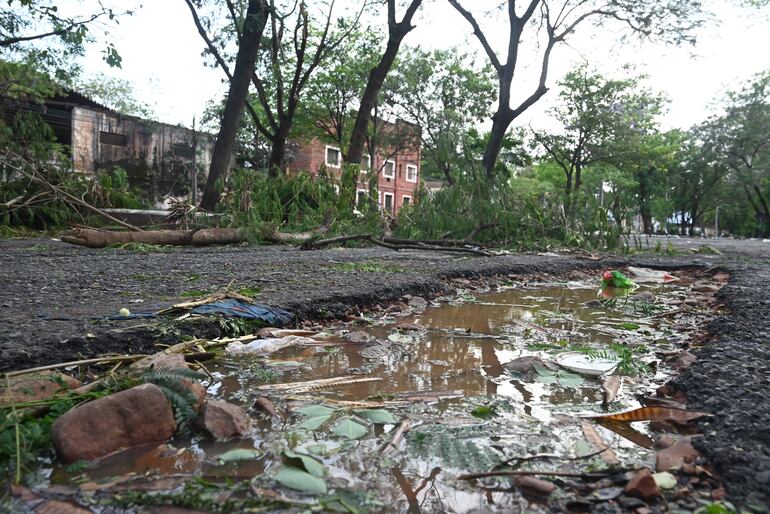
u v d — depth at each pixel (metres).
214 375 2.50
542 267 7.80
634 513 1.34
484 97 27.28
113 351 2.58
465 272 6.44
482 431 1.88
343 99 27.02
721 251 14.52
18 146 12.52
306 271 5.65
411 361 2.86
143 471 1.55
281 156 17.88
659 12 17.03
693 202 49.81
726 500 1.38
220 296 3.60
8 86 17.20
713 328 3.52
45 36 12.60
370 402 2.17
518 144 26.38
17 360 2.28
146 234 8.62
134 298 3.76
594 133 29.53
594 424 1.96
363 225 11.42
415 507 1.38
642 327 3.95
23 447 1.58
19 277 4.65
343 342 3.22
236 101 14.53
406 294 4.79
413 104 27.38
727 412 1.88
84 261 6.11
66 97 23.61
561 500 1.42
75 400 1.88
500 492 1.46
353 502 1.39
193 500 1.38
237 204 10.84
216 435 1.76
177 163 25.86
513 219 11.62
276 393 2.25
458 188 11.80
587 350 3.11
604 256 10.85
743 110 39.00
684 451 1.62
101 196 13.04
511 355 3.02
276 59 17.16
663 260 10.10
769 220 44.81
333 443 1.76
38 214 11.37
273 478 1.50
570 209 12.62
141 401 1.74
